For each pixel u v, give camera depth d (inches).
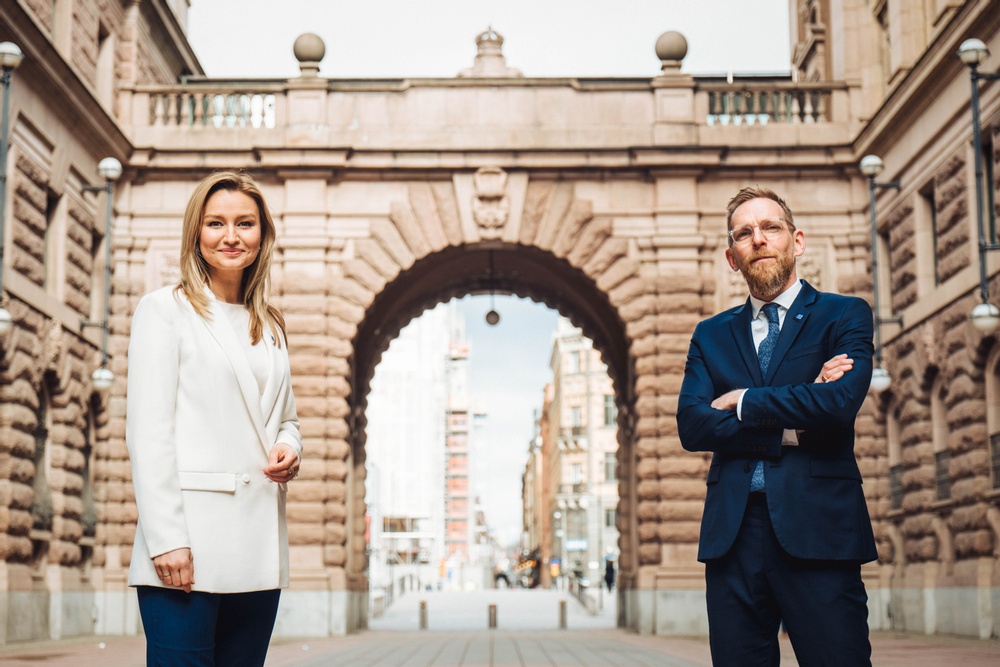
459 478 6988.2
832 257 1079.6
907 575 949.2
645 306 1072.8
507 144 1080.8
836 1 1127.6
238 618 160.2
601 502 3585.1
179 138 1074.7
